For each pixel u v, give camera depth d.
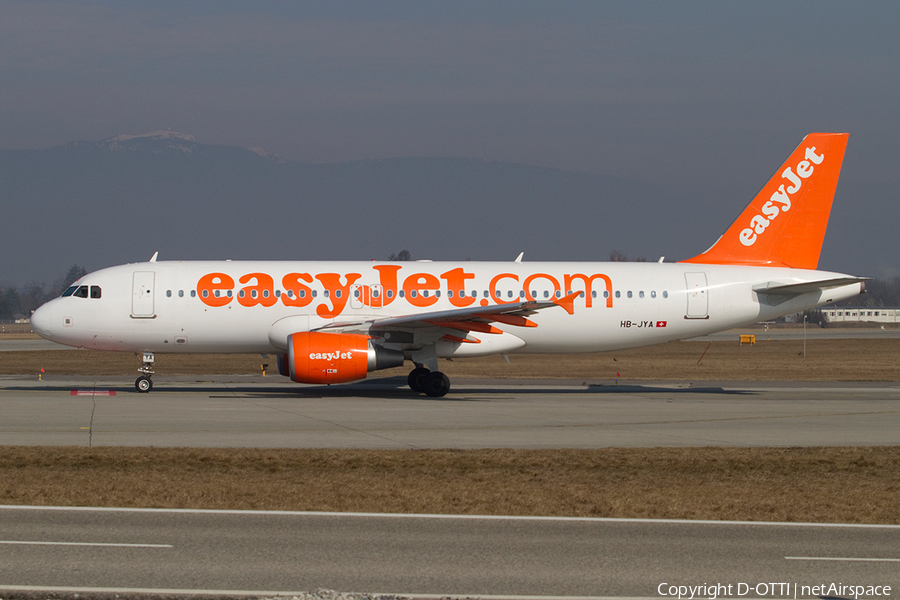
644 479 44.25
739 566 28.06
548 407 79.50
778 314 97.19
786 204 97.56
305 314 90.56
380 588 25.08
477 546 29.94
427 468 46.97
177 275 90.81
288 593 24.47
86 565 26.98
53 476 42.59
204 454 50.34
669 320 95.12
